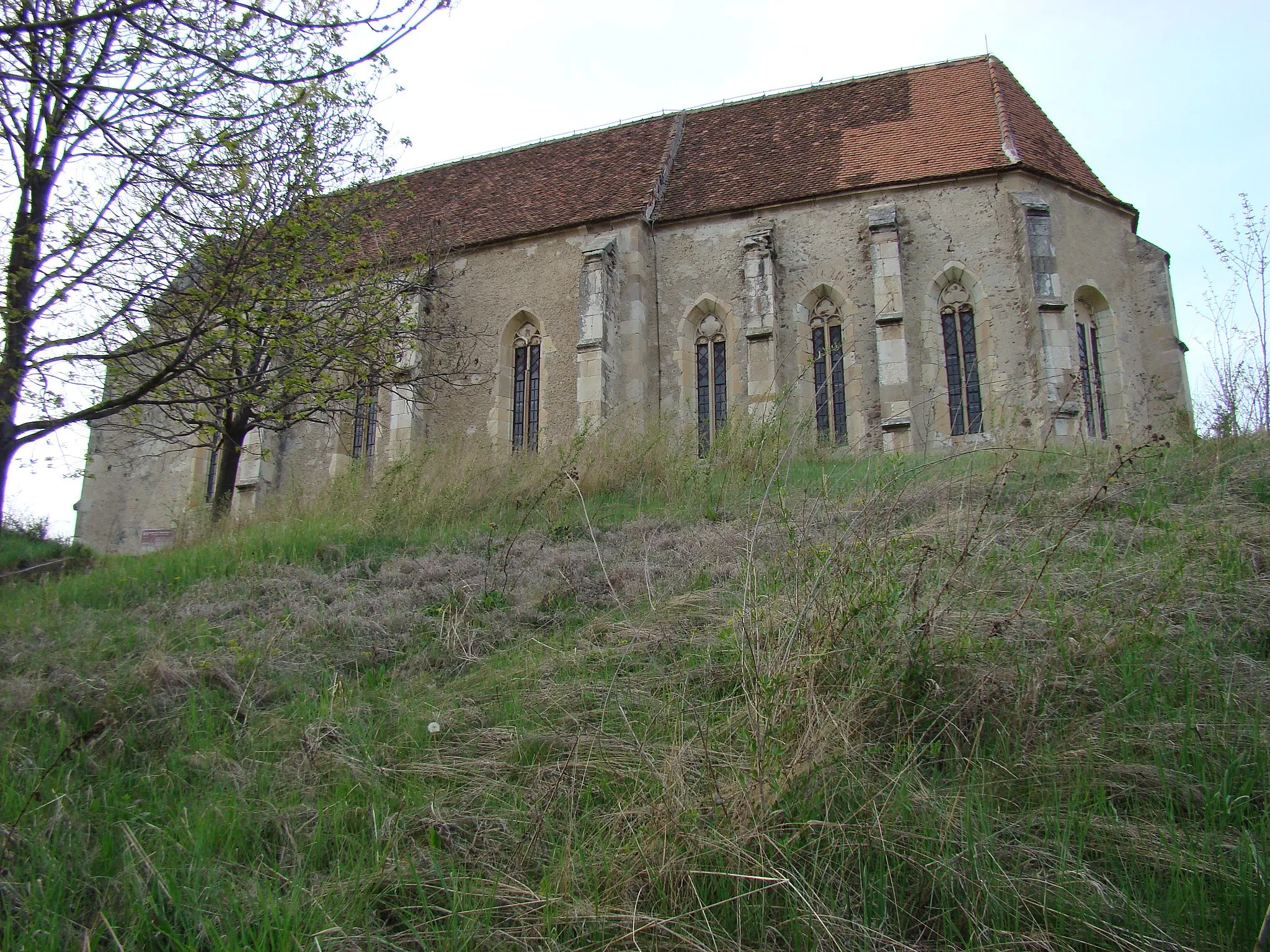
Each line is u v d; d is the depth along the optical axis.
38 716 5.86
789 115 23.77
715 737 4.71
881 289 18.77
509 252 21.91
